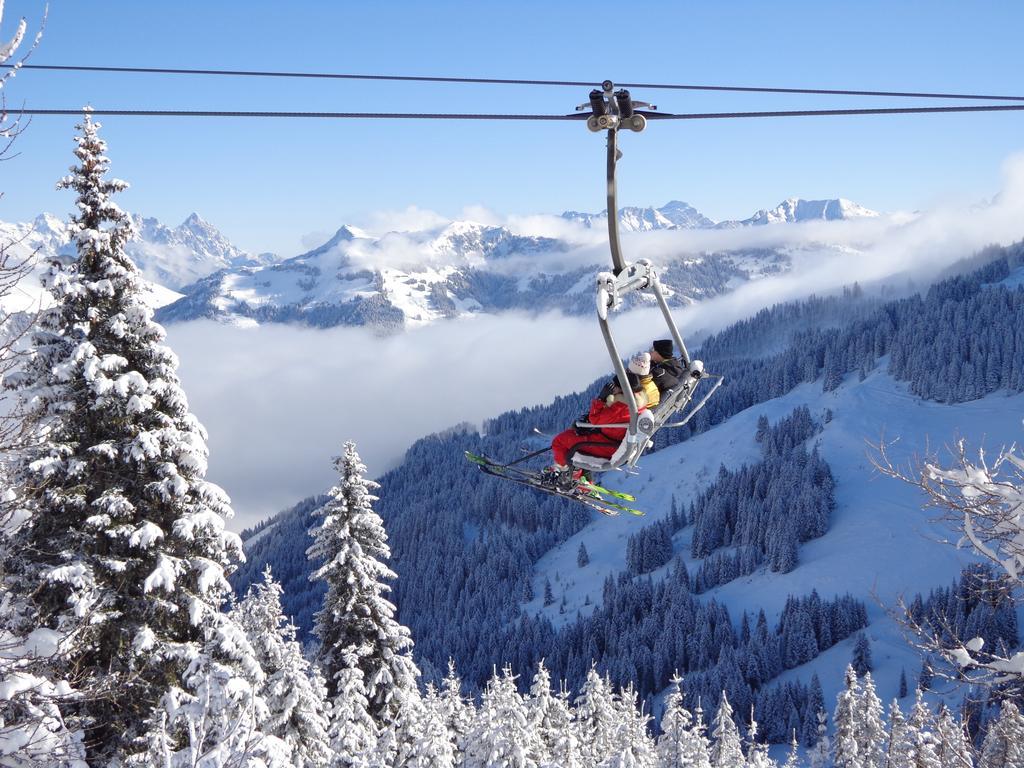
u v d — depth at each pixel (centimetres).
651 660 13450
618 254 854
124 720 1568
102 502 1548
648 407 902
